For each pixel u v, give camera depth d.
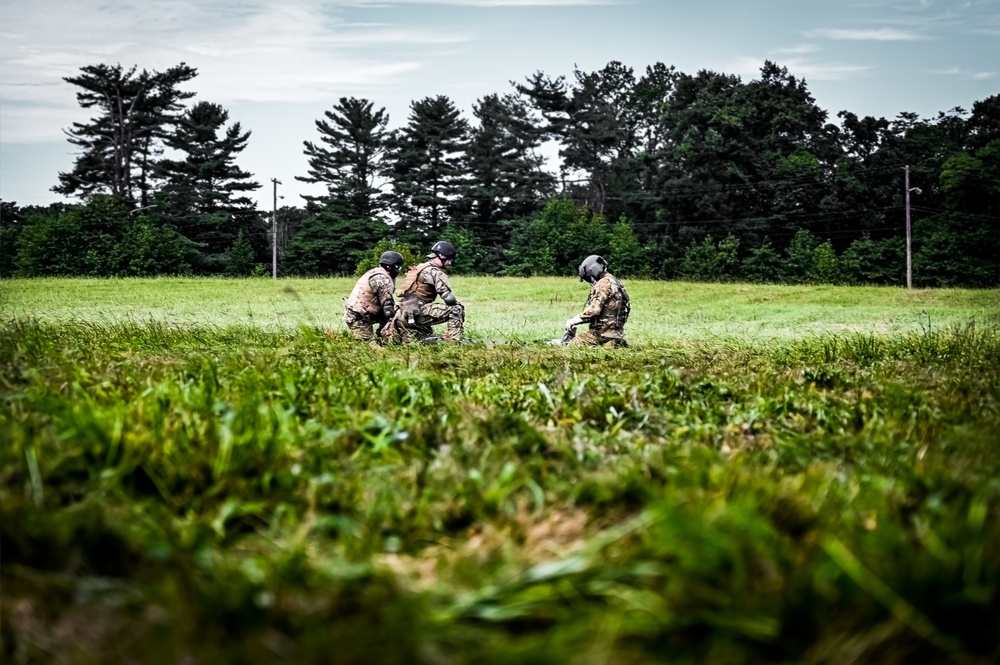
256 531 2.90
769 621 1.86
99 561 2.44
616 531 2.37
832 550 2.04
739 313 29.53
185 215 81.25
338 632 1.85
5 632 2.04
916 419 5.33
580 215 78.06
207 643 1.91
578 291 40.50
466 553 2.56
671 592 2.02
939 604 1.92
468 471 3.57
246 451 3.43
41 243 71.81
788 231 72.06
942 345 11.63
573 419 5.36
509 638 1.98
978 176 66.06
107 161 86.75
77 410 3.82
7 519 2.46
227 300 33.00
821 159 76.31
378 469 3.58
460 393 6.34
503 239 84.62
